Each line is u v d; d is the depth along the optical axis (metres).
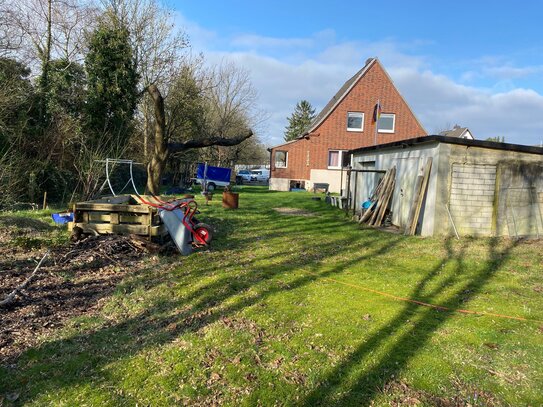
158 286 5.30
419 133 27.00
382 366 3.36
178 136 23.31
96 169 14.27
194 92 21.89
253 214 13.33
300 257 7.27
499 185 9.74
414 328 4.17
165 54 20.78
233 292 5.13
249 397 2.89
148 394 2.90
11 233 7.74
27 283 5.14
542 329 4.24
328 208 15.92
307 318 4.35
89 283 5.36
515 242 9.12
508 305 4.99
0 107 12.66
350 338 3.88
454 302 5.06
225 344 3.67
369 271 6.43
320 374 3.20
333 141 27.11
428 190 9.86
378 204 11.83
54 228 8.76
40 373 3.12
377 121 24.33
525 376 3.29
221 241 8.55
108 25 17.72
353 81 28.23
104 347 3.57
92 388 2.95
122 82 16.66
